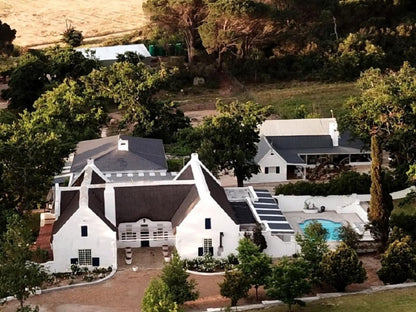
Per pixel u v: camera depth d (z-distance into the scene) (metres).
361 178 107.19
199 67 178.50
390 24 197.12
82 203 85.88
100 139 117.19
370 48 177.12
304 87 172.00
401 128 110.44
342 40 184.38
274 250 89.88
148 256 89.50
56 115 122.25
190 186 92.75
